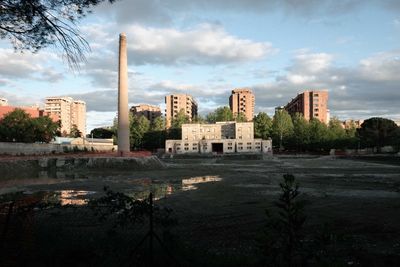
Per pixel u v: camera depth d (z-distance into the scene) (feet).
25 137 285.02
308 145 463.83
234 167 228.22
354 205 76.95
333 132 468.34
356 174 165.07
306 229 53.47
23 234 26.61
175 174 176.04
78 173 187.73
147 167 219.00
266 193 99.96
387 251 41.39
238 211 70.64
